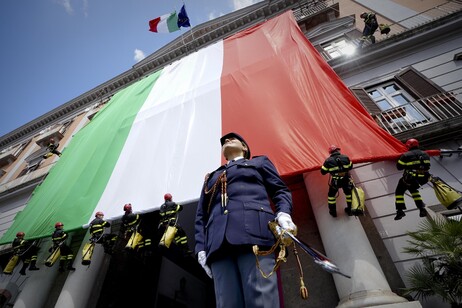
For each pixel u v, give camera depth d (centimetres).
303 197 546
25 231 614
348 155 404
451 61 679
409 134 527
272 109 539
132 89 1052
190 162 532
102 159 689
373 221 452
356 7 1162
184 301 984
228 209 173
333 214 389
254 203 175
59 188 683
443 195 330
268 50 745
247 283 145
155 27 1292
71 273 578
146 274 839
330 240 381
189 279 1078
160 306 851
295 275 445
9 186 1278
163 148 609
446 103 571
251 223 160
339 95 517
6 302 703
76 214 562
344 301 314
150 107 802
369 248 358
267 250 156
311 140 448
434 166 488
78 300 538
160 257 932
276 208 172
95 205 560
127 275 752
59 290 641
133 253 689
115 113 912
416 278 311
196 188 477
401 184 374
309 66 605
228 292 150
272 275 149
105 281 665
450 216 412
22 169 1551
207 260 169
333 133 448
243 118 557
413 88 664
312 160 415
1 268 859
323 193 446
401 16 966
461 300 280
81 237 731
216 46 954
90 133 884
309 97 532
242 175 197
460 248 276
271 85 604
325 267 113
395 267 388
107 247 579
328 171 379
